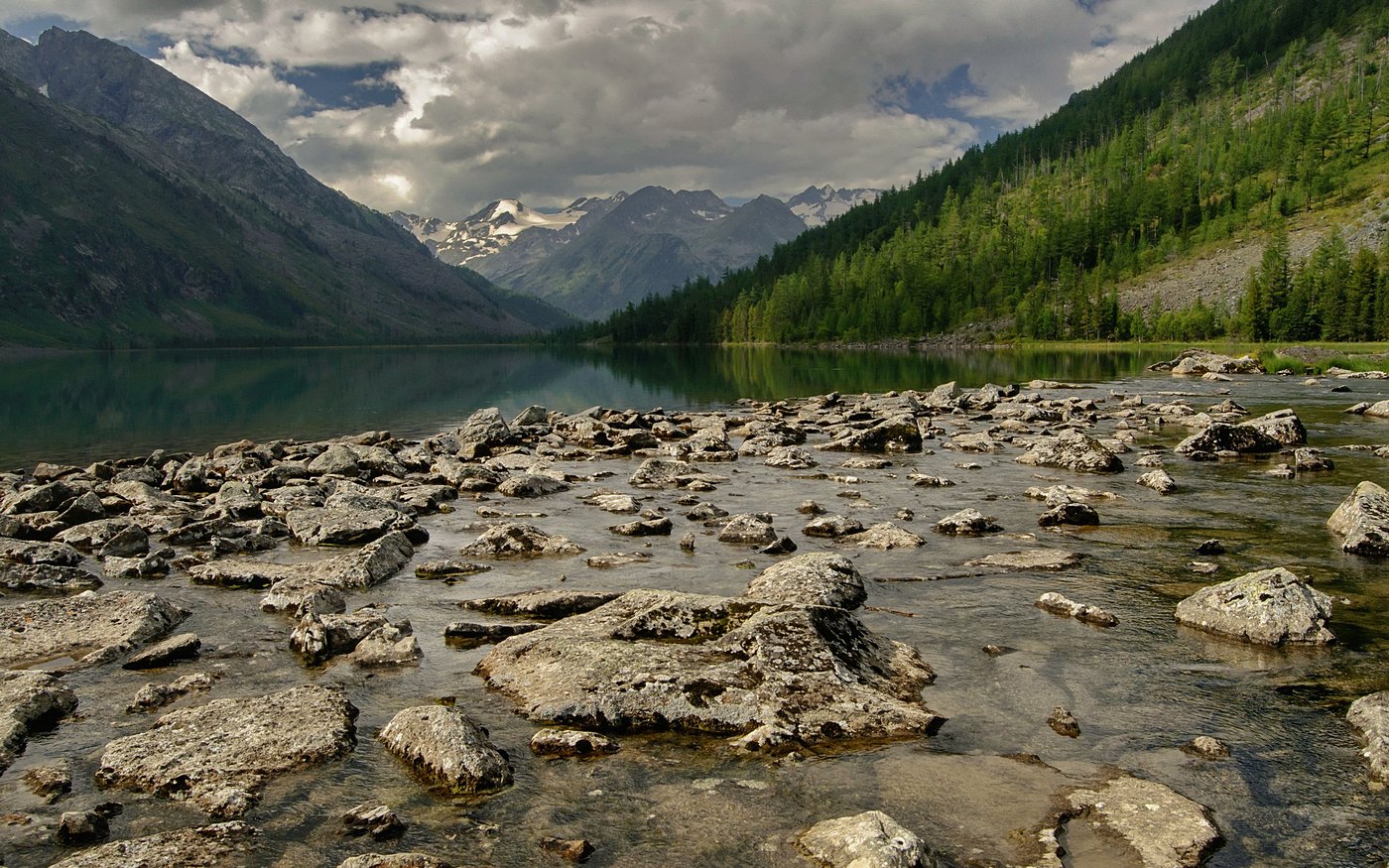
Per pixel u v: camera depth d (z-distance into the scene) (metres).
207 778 8.03
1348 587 13.66
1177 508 20.45
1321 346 98.00
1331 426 35.03
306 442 40.66
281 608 13.86
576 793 7.77
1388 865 6.44
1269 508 20.25
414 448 36.16
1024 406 44.75
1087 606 12.70
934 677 10.40
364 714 9.61
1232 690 9.88
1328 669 10.45
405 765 8.30
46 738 9.12
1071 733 8.84
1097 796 7.53
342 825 7.20
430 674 10.91
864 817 6.80
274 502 22.98
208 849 6.79
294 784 7.93
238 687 10.53
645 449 35.09
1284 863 6.50
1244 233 161.12
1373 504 17.17
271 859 6.68
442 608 13.84
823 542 17.97
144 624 12.52
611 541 18.61
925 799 7.56
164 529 20.86
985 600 13.55
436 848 6.86
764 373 100.88
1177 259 163.88
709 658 10.25
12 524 20.67
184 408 61.97
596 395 72.50
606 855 6.74
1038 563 15.61
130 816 7.43
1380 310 106.75
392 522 20.09
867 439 33.72
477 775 7.87
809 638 10.32
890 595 13.87
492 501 24.52
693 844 6.88
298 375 110.12
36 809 7.55
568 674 10.13
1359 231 140.00
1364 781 7.76
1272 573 12.07
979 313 178.12
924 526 19.30
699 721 9.11
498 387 84.94
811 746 8.62
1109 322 145.75
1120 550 16.64
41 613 12.93
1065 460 27.58
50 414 57.38
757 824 7.17
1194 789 7.68
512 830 7.12
